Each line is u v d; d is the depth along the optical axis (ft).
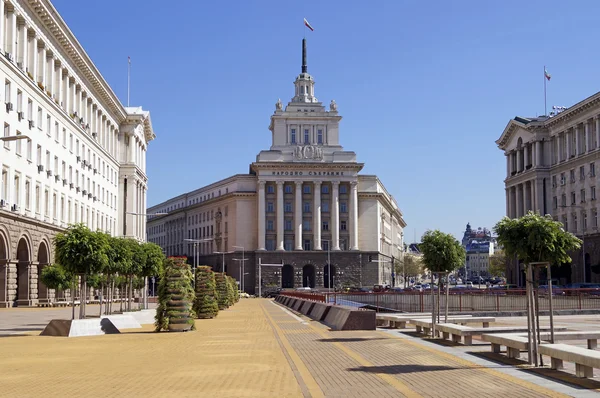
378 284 485.97
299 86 509.35
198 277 166.09
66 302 233.76
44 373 61.00
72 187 239.71
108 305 149.28
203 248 557.33
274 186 482.28
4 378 57.88
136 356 75.31
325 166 476.13
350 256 473.67
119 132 337.52
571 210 319.47
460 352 74.43
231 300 262.88
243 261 480.64
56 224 220.23
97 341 96.58
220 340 97.09
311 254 470.80
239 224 493.36
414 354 73.00
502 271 620.08
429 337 95.35
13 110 175.94
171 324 117.19
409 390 49.11
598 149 295.07
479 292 180.75
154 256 165.58
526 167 361.51
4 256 177.99
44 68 204.74
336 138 493.77
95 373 60.80
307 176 476.13
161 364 67.31
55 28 207.21
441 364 64.03
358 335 102.53
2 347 87.10
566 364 64.95
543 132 347.97
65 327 106.63
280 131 491.31
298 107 497.46
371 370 60.49
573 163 318.86
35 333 111.75
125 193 336.29
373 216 504.84
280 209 474.49
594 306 162.71
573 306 164.66
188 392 49.60
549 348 58.75
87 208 263.49
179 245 618.85
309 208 482.69
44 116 205.16
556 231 64.23
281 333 110.32
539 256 64.49
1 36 168.35
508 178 384.06
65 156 230.27
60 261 113.39
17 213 178.81
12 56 175.32
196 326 133.28
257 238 489.26
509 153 387.75
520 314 150.51
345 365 64.59
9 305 185.57
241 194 493.36
